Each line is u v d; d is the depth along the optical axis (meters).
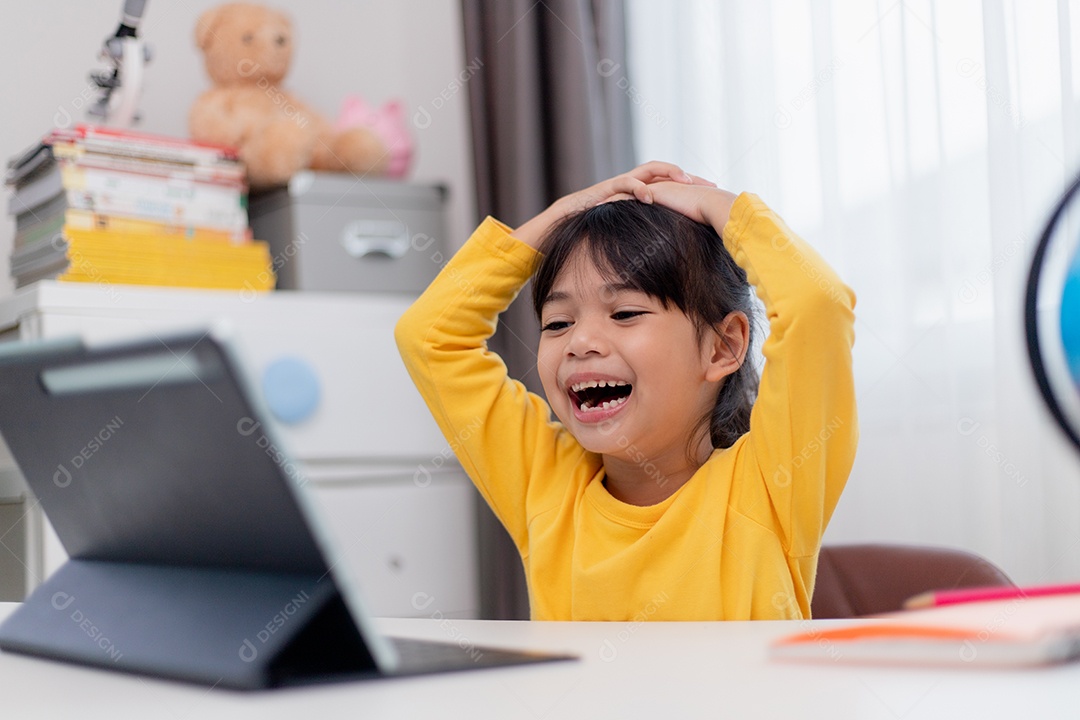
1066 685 0.39
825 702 0.39
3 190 2.09
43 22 2.15
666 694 0.42
